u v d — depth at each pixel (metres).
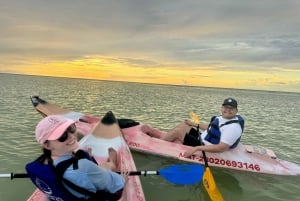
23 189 4.92
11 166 5.94
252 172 6.10
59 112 7.96
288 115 20.05
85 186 2.66
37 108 7.98
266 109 24.88
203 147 5.83
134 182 4.55
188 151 6.05
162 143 6.52
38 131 2.64
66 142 2.62
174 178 4.41
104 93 31.44
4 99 16.64
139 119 13.20
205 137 6.43
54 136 2.56
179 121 13.26
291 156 8.02
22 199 4.61
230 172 6.13
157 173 4.38
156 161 6.37
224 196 5.19
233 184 5.64
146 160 6.41
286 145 9.38
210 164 6.18
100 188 2.81
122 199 3.98
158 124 12.16
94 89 40.69
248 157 6.25
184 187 5.35
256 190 5.43
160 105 20.66
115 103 19.75
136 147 6.62
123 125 7.04
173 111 17.12
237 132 5.83
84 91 32.44
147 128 7.22
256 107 26.84
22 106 14.02
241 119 6.04
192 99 31.84
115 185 2.96
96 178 2.74
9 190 4.87
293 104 37.16
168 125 12.05
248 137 10.38
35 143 7.55
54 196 2.77
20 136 8.17
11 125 9.49
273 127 13.18
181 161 6.28
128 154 5.55
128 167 4.96
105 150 5.64
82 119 7.81
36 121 10.39
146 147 6.54
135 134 6.86
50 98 20.08
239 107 25.47
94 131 6.12
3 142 7.50
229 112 6.02
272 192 5.37
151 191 5.15
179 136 6.69
